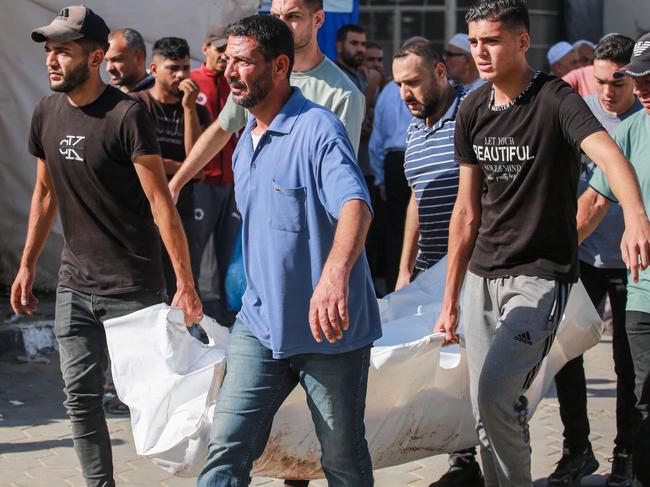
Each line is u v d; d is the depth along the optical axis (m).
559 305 3.74
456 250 4.01
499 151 3.72
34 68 8.34
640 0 11.51
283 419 3.80
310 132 3.29
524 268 3.76
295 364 3.41
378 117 8.59
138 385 3.83
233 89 3.39
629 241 3.19
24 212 8.50
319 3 4.49
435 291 4.74
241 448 3.38
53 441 5.36
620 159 3.34
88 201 3.96
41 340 7.29
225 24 8.55
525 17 3.63
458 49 7.84
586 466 4.84
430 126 4.87
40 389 6.40
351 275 3.34
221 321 7.84
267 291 3.38
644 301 4.17
